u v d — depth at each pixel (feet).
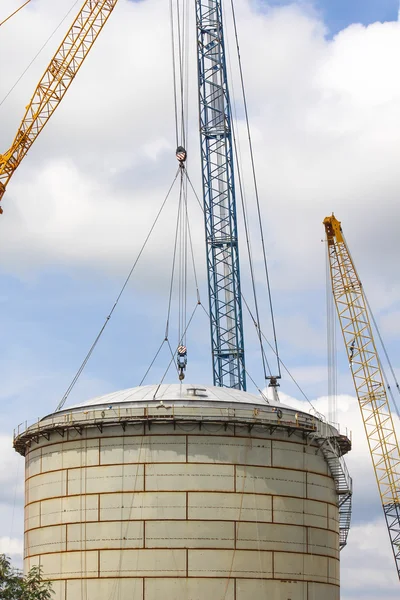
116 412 211.61
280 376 296.30
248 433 211.41
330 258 394.32
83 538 208.23
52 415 224.74
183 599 200.03
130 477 207.41
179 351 239.71
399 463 367.86
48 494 217.36
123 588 201.98
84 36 322.14
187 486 205.77
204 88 345.10
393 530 363.35
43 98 324.19
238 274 338.95
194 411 209.97
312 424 217.36
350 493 232.12
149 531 203.72
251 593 203.10
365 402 377.09
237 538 204.85
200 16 347.15
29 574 194.29
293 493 213.25
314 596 211.41
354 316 385.91
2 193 325.21
